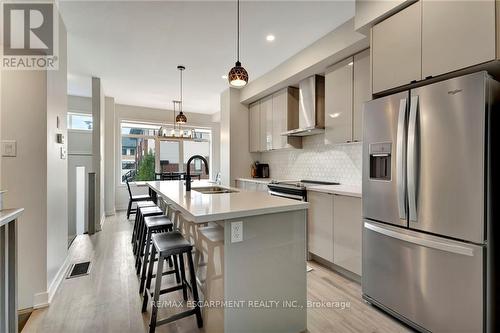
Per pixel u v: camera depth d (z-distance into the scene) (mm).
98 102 4508
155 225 2375
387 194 1934
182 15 2598
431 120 1639
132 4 2410
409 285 1783
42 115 2176
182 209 1640
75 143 5574
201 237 1920
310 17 2611
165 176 7141
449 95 1549
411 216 1745
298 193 3117
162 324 1711
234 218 1526
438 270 1614
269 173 4984
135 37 3041
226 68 4027
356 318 1935
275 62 3750
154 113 7070
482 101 1411
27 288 2078
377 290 2033
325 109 3252
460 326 1515
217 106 6906
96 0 2352
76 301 2172
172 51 3432
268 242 1661
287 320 1742
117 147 6578
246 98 4773
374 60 2117
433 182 1631
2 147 2072
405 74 1876
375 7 2061
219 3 2398
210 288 1726
